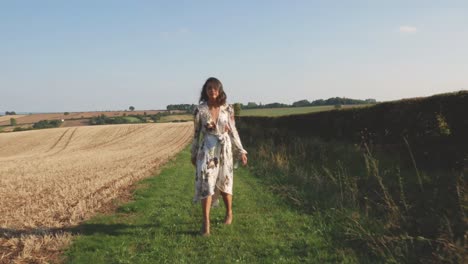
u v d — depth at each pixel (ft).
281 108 298.56
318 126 59.06
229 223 20.58
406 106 35.86
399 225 17.69
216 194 20.15
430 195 20.86
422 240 15.64
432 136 31.19
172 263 15.23
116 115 351.87
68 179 44.78
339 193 25.82
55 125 313.73
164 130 209.87
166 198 28.86
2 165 80.69
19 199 32.22
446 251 14.12
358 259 14.92
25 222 22.17
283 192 29.12
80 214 24.02
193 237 18.47
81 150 148.25
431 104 32.48
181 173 46.80
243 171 45.09
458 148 27.32
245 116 137.18
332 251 16.02
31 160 98.43
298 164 41.93
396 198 21.81
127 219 22.65
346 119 49.06
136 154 95.96
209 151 19.01
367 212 19.94
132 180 40.78
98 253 16.52
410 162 29.94
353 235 17.22
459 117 29.35
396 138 37.09
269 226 20.06
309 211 23.07
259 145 68.95
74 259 15.81
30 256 16.10
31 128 301.02
